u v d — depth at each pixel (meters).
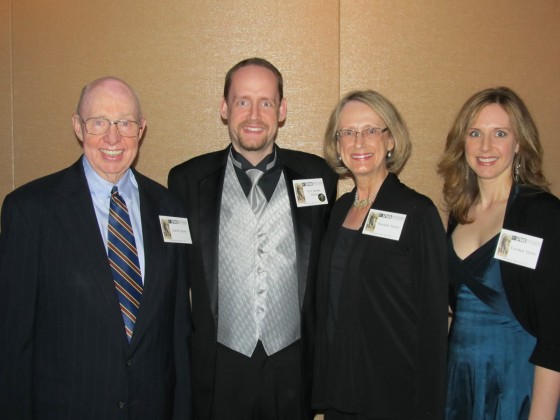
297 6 2.81
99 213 1.69
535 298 1.61
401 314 1.81
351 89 2.83
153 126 2.84
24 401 1.51
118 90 1.69
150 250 1.71
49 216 1.57
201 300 2.00
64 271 1.54
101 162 1.65
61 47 2.83
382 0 2.81
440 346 1.75
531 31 2.82
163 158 2.85
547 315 1.58
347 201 2.11
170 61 2.81
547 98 2.83
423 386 1.76
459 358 1.79
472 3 2.81
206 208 2.06
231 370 2.02
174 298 1.80
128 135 1.68
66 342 1.53
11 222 1.54
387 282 1.82
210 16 2.80
